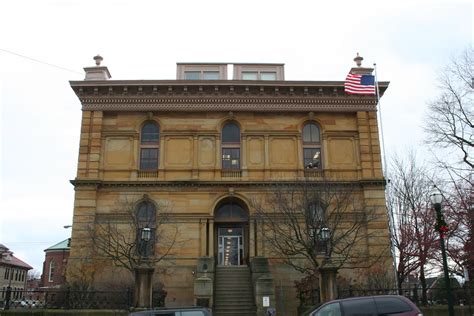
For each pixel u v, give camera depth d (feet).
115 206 111.04
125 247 102.47
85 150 114.62
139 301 76.28
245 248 113.91
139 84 117.91
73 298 79.87
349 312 47.60
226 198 113.80
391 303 48.19
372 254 107.34
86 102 118.42
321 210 101.55
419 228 130.00
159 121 118.93
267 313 84.69
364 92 110.83
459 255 96.68
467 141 101.81
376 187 113.70
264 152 117.60
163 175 114.62
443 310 73.87
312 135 120.88
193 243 110.01
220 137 118.73
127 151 116.47
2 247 280.51
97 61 123.34
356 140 119.55
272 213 104.27
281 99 120.26
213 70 131.75
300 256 106.83
